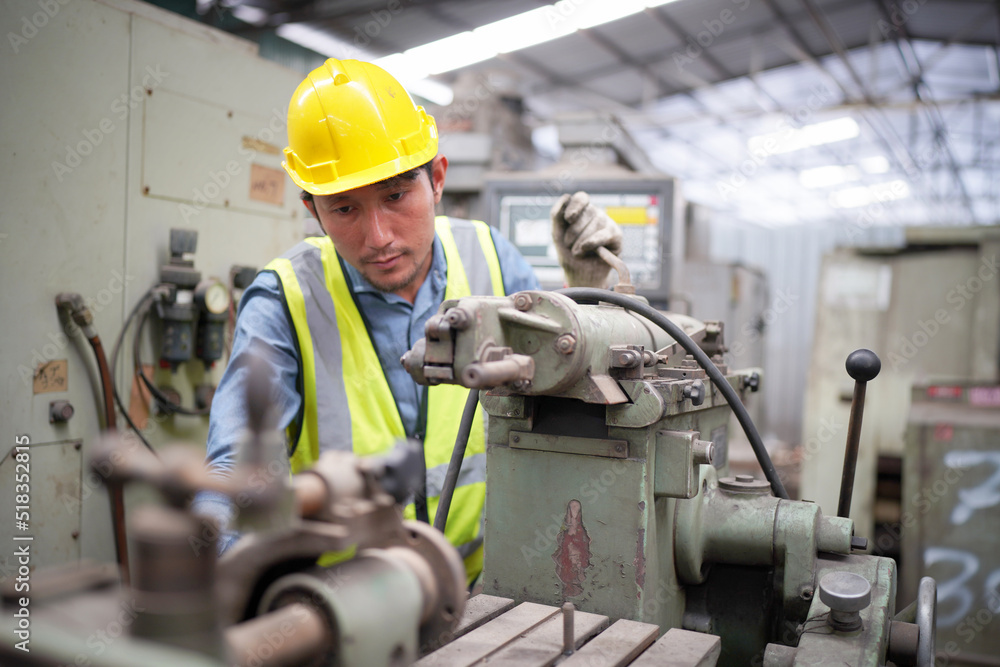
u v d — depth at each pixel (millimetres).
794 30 5699
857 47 6191
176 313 1837
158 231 1867
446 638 676
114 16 1728
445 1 4504
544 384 722
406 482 518
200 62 1955
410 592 520
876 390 2566
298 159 1053
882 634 763
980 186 9836
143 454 408
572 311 716
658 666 670
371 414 1149
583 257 1153
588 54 5781
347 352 1149
